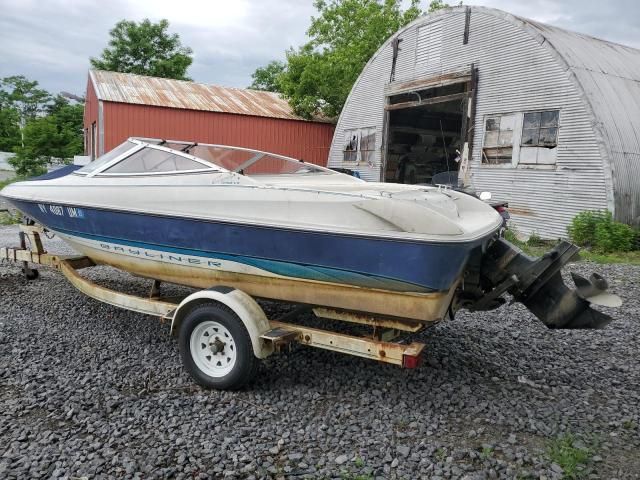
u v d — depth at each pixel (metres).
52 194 5.63
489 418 3.86
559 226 12.16
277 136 22.36
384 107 17.62
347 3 23.97
